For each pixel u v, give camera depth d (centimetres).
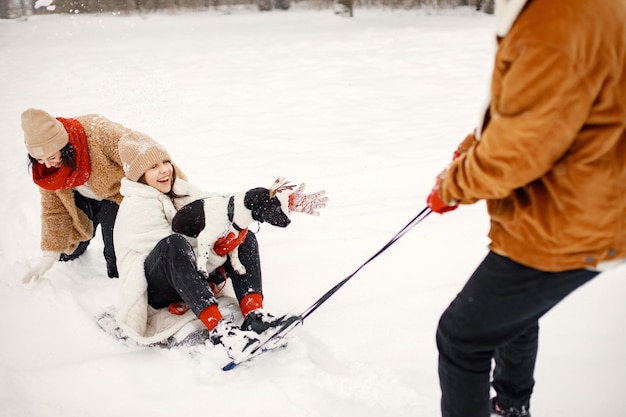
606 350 253
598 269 160
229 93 843
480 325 174
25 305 313
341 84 866
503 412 214
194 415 234
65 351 280
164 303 286
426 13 1628
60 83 939
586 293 296
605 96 149
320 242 376
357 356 261
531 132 147
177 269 263
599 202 153
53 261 342
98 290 344
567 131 146
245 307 281
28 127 309
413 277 325
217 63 1039
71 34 1402
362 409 230
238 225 268
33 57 1146
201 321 277
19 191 539
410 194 452
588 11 147
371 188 473
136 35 1373
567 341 261
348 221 406
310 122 691
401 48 1101
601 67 147
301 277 334
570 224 155
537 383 239
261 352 254
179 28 1464
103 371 261
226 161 571
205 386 249
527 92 146
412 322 282
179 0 1828
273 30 1378
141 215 288
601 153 151
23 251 420
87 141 330
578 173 152
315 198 263
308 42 1193
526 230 162
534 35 147
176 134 672
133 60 1086
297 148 598
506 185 156
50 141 311
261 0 1766
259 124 695
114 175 333
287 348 263
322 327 284
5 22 1568
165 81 927
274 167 544
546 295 166
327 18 1524
